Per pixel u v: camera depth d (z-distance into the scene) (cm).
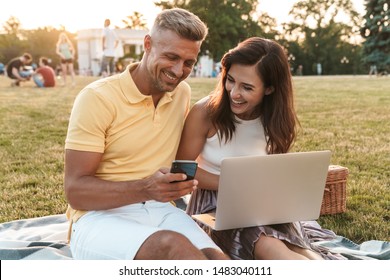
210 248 201
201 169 250
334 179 340
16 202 371
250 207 221
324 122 774
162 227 219
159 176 198
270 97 246
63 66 1550
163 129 232
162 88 221
